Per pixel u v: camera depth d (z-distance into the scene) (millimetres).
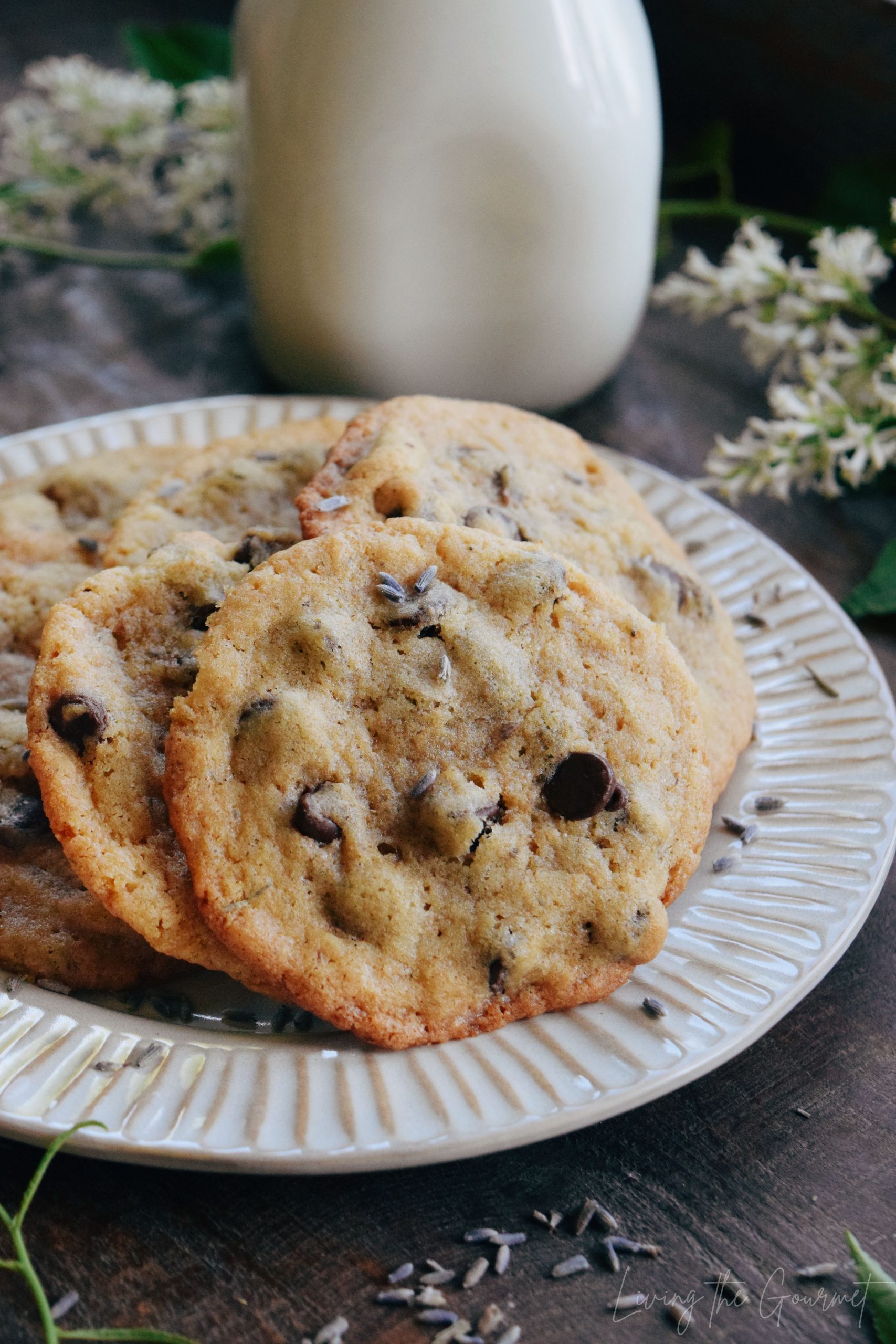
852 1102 284
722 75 524
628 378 444
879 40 465
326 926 274
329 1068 271
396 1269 261
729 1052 270
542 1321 257
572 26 362
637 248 396
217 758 277
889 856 296
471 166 365
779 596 350
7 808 295
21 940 286
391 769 281
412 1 354
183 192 474
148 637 295
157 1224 264
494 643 288
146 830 280
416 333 393
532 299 388
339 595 288
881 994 300
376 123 361
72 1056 271
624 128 373
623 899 281
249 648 283
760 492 410
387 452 313
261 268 396
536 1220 267
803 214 521
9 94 554
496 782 283
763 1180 274
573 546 322
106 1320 254
